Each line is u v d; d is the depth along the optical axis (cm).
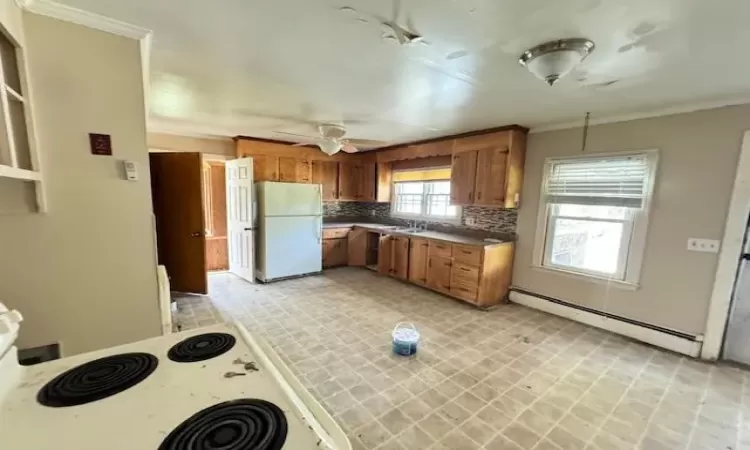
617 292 326
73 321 179
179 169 386
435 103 291
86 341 184
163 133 455
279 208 479
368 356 268
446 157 491
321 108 315
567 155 357
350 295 427
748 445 179
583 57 179
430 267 446
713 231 272
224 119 368
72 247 175
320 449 74
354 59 201
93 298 184
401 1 138
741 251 262
